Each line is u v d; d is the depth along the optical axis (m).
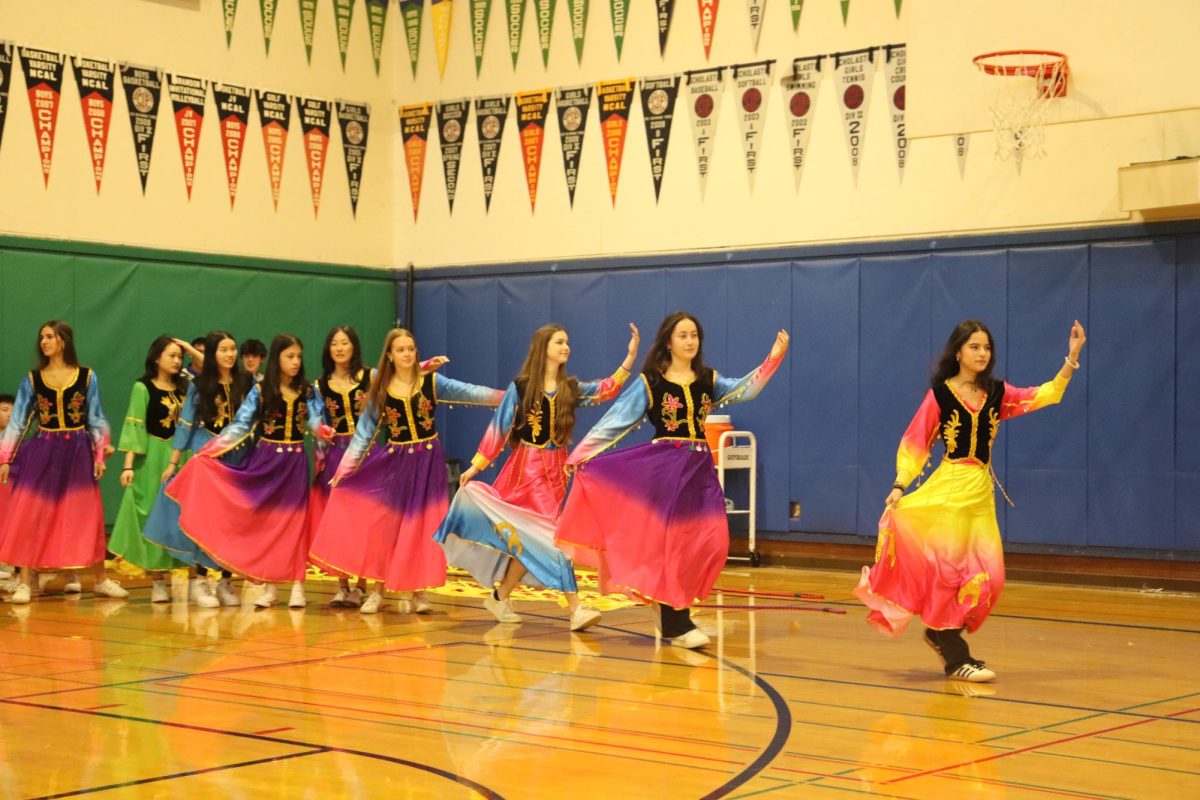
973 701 5.93
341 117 14.36
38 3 12.19
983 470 6.59
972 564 6.48
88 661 6.97
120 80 12.71
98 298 12.56
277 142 13.85
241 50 13.59
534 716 5.56
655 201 13.19
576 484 7.59
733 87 12.72
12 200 12.02
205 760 4.78
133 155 12.80
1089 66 9.24
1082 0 9.26
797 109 12.38
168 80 13.05
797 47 12.37
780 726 5.37
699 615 9.04
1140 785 4.47
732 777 4.54
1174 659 7.21
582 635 8.03
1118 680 6.51
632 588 7.35
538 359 8.35
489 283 14.21
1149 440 10.77
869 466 12.02
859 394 12.08
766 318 12.55
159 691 6.12
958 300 11.59
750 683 6.37
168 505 9.38
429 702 5.86
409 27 14.66
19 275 12.05
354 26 14.45
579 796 4.30
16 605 9.41
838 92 12.17
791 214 12.43
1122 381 10.88
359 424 8.87
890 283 11.92
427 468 8.90
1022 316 11.30
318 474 9.53
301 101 14.03
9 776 4.55
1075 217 11.07
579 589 10.73
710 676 6.56
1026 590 10.72
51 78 12.27
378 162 14.69
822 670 6.76
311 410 9.40
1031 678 6.56
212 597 9.44
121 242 12.72
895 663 7.00
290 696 6.00
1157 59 8.98
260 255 13.72
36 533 9.56
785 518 12.43
